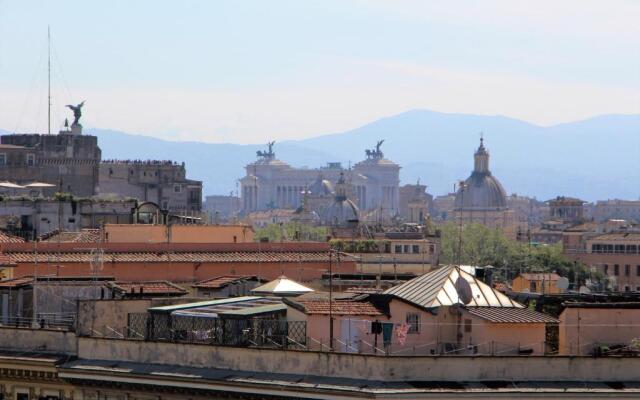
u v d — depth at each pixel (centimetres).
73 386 19575
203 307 19862
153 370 18700
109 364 19275
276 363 17600
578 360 17125
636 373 17225
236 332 18725
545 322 18650
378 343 18362
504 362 16975
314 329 18500
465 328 18562
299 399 17100
